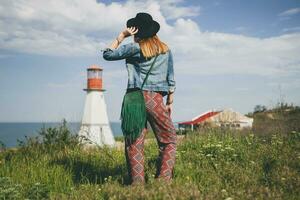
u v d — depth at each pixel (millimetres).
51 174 6973
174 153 5699
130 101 5535
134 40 5828
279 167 6715
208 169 6699
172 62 5801
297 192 5363
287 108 17375
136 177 5551
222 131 11719
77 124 11375
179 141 10266
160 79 5652
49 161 8211
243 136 11078
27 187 6441
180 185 5191
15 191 5684
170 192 4789
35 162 8125
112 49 5613
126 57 5637
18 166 7770
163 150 5699
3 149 10055
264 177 6055
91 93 26500
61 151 9477
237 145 9250
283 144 9141
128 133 5527
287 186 5582
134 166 5555
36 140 10422
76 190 5926
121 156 8406
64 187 6406
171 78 5797
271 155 7836
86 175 6867
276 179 5887
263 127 13195
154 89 5602
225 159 7598
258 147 9023
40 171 7164
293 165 6988
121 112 5562
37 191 5871
